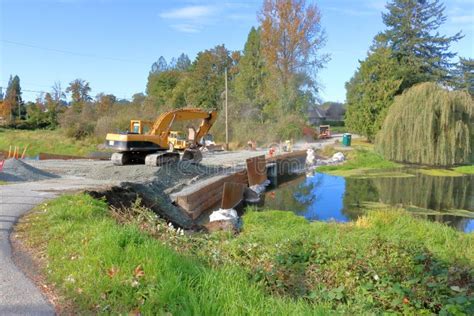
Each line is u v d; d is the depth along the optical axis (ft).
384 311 15.99
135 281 14.40
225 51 198.08
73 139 131.64
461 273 19.69
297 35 149.89
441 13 163.53
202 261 19.92
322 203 59.52
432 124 85.71
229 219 42.42
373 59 140.05
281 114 147.13
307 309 13.29
